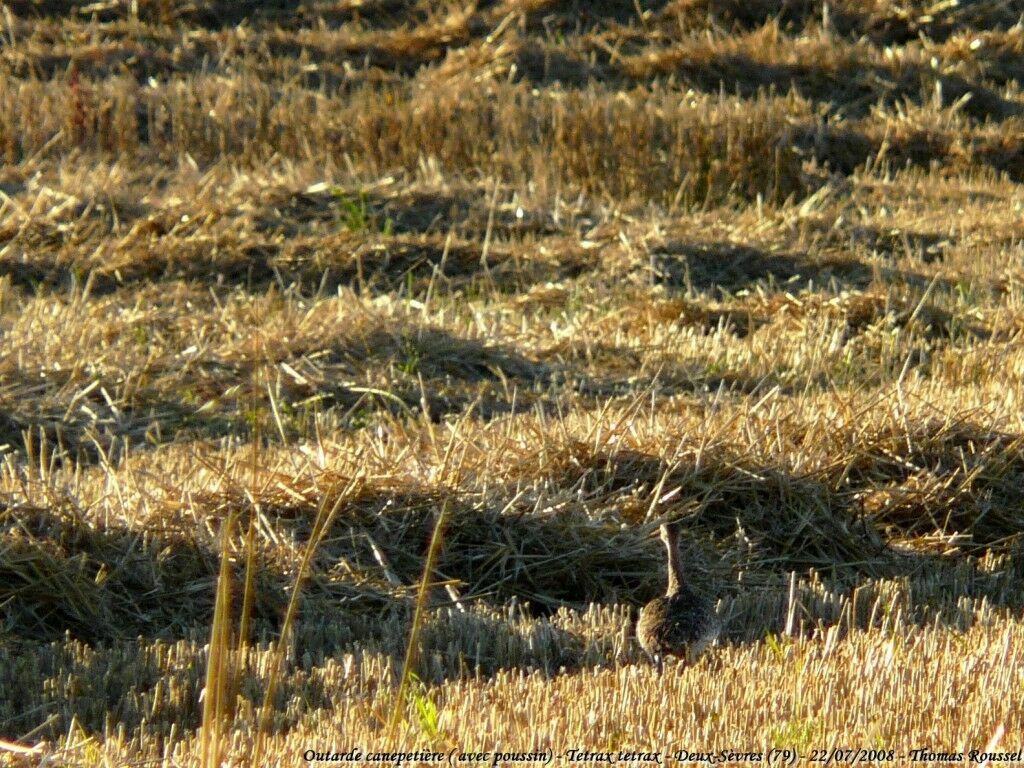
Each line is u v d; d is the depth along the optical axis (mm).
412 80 55344
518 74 54656
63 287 32969
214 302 31906
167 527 17766
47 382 24750
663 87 53844
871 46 57500
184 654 15008
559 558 18234
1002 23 60500
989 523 20250
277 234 35844
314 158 45125
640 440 20641
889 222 39812
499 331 29109
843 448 21031
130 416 23922
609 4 61750
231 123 46344
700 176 43344
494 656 15547
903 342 29484
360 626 16406
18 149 45094
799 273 34875
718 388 26078
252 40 58344
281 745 11859
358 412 24672
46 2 61812
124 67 53469
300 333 27203
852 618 16594
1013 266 35344
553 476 19922
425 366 26516
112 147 45812
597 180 43625
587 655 15234
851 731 11633
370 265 34625
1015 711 11938
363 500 18797
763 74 55281
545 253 35625
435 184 40688
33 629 16312
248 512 18453
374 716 12812
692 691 12852
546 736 11656
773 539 19578
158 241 35094
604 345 28328
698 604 14656
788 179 43281
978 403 22750
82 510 17688
